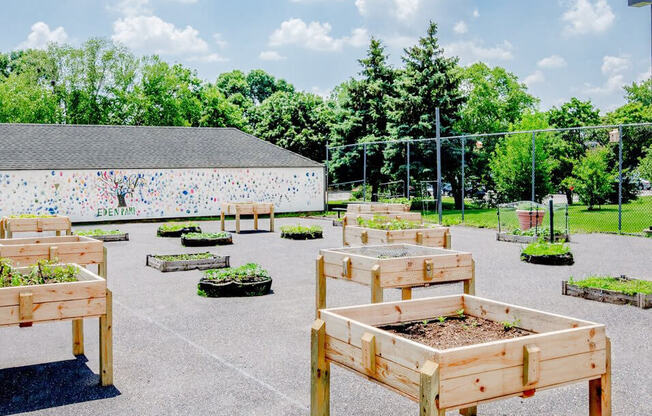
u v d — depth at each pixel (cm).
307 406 542
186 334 798
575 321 439
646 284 1035
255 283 1054
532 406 539
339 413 523
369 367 400
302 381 609
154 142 3359
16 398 566
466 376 359
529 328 475
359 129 4203
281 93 5581
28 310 557
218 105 5594
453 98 3722
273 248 1772
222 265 1383
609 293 982
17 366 667
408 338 451
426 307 513
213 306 970
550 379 393
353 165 4169
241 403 550
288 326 836
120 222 2947
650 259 1509
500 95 5903
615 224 2644
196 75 5991
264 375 629
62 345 753
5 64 6656
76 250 836
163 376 628
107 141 3244
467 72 5547
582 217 3061
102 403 552
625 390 580
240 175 3266
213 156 3312
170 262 1337
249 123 6253
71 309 578
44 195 2802
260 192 3325
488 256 1573
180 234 2172
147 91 5306
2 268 639
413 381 367
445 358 351
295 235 2022
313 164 3456
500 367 373
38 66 5203
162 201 3072
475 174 3925
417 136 3656
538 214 2059
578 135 4312
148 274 1298
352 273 779
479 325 496
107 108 5256
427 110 3669
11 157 2823
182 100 5388
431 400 344
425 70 3675
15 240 969
